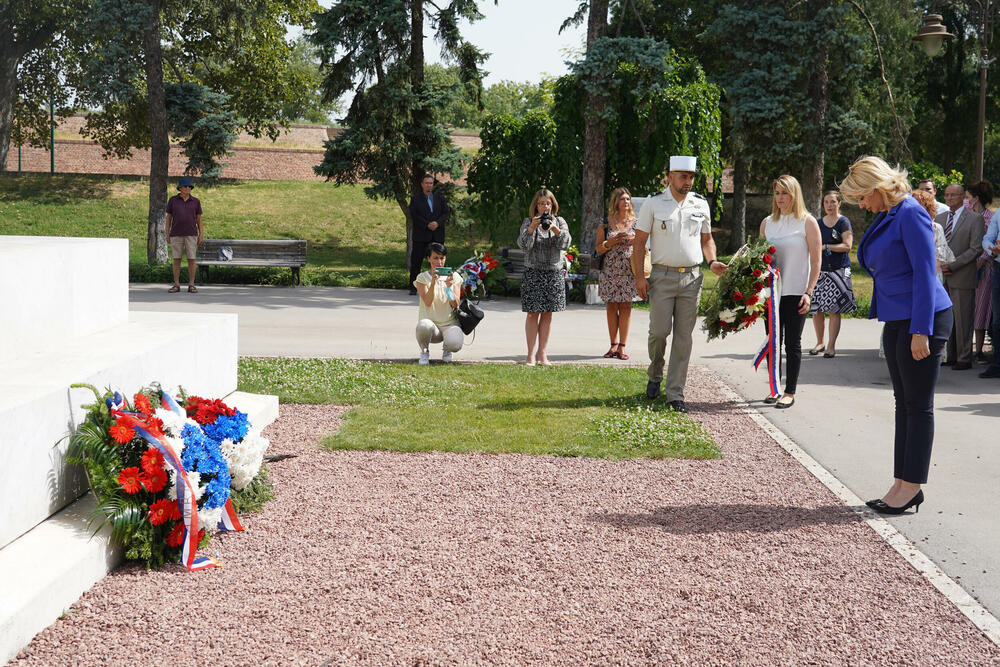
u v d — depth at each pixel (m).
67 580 3.59
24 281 4.95
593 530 4.64
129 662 3.19
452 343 9.46
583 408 7.48
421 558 4.22
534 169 22.80
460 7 20.27
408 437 6.40
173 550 4.18
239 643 3.35
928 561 4.27
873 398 8.25
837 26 24.03
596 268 10.41
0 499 3.72
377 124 20.20
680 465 5.92
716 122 21.20
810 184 25.25
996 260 9.38
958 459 6.16
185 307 13.91
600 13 17.28
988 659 3.30
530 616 3.62
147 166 39.00
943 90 36.12
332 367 8.87
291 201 32.00
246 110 30.61
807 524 4.79
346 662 3.22
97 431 4.20
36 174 32.12
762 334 12.49
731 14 24.47
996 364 9.43
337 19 19.81
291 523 4.69
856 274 22.53
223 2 25.58
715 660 3.28
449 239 29.59
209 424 4.64
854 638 3.46
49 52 33.88
